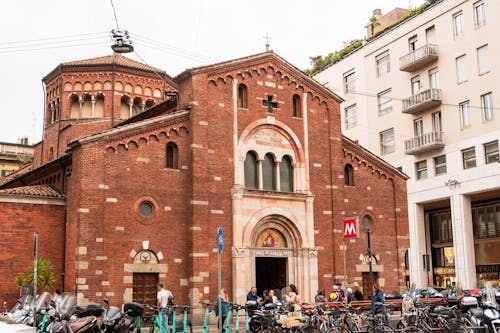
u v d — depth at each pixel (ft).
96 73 145.18
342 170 120.67
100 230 93.50
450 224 174.91
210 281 99.96
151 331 74.90
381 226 124.57
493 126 144.87
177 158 103.09
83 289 90.43
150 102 149.79
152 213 99.19
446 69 159.33
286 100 115.85
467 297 77.05
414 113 169.58
